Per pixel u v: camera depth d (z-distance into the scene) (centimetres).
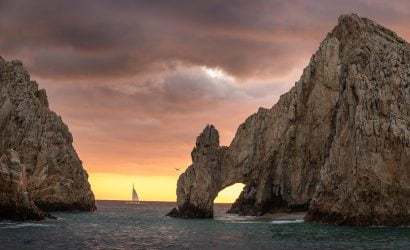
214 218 11425
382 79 9281
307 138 11706
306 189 11625
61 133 14188
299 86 11931
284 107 12206
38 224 8550
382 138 8694
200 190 11394
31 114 13525
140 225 9631
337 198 9019
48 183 13112
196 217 11312
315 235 7156
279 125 12144
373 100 8962
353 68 9569
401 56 9856
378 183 8512
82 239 6962
